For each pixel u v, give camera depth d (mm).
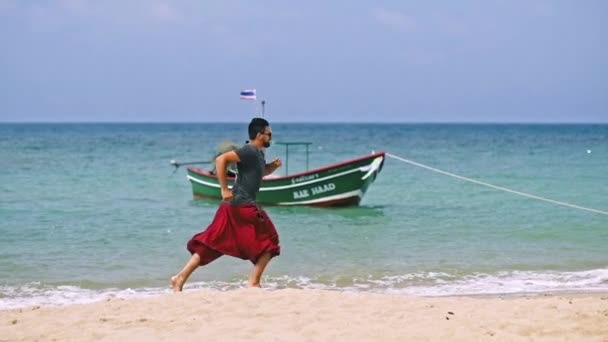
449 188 27734
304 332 6637
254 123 8273
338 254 13742
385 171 36812
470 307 7695
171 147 70562
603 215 19594
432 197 24562
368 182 21188
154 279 11445
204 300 7855
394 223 18328
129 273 11930
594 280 11320
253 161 8172
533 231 16766
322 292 8250
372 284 11102
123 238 15664
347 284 11109
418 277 11617
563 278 11492
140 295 10305
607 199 23672
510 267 12469
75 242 15109
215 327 6816
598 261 13031
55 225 17641
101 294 10375
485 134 138000
